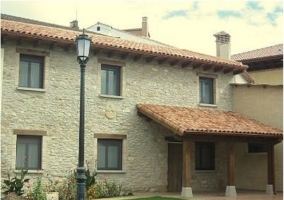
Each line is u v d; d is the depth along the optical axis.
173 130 20.31
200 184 24.08
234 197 20.50
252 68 30.47
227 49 30.12
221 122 22.55
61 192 18.70
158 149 22.97
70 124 20.83
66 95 20.86
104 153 21.69
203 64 24.34
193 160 24.02
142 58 22.88
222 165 25.02
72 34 21.69
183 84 24.23
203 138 20.83
